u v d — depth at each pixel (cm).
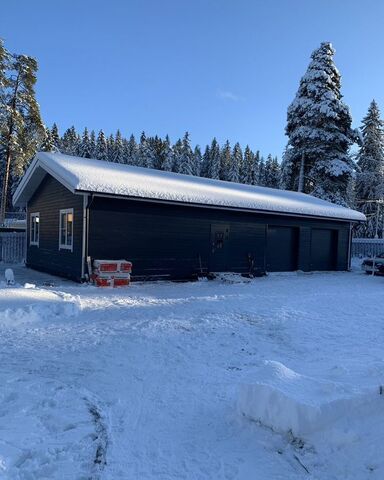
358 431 353
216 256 1673
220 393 485
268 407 385
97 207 1359
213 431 393
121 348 653
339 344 732
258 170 7738
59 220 1538
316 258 2119
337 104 3058
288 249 1997
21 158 3047
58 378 520
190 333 764
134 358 608
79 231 1367
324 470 324
